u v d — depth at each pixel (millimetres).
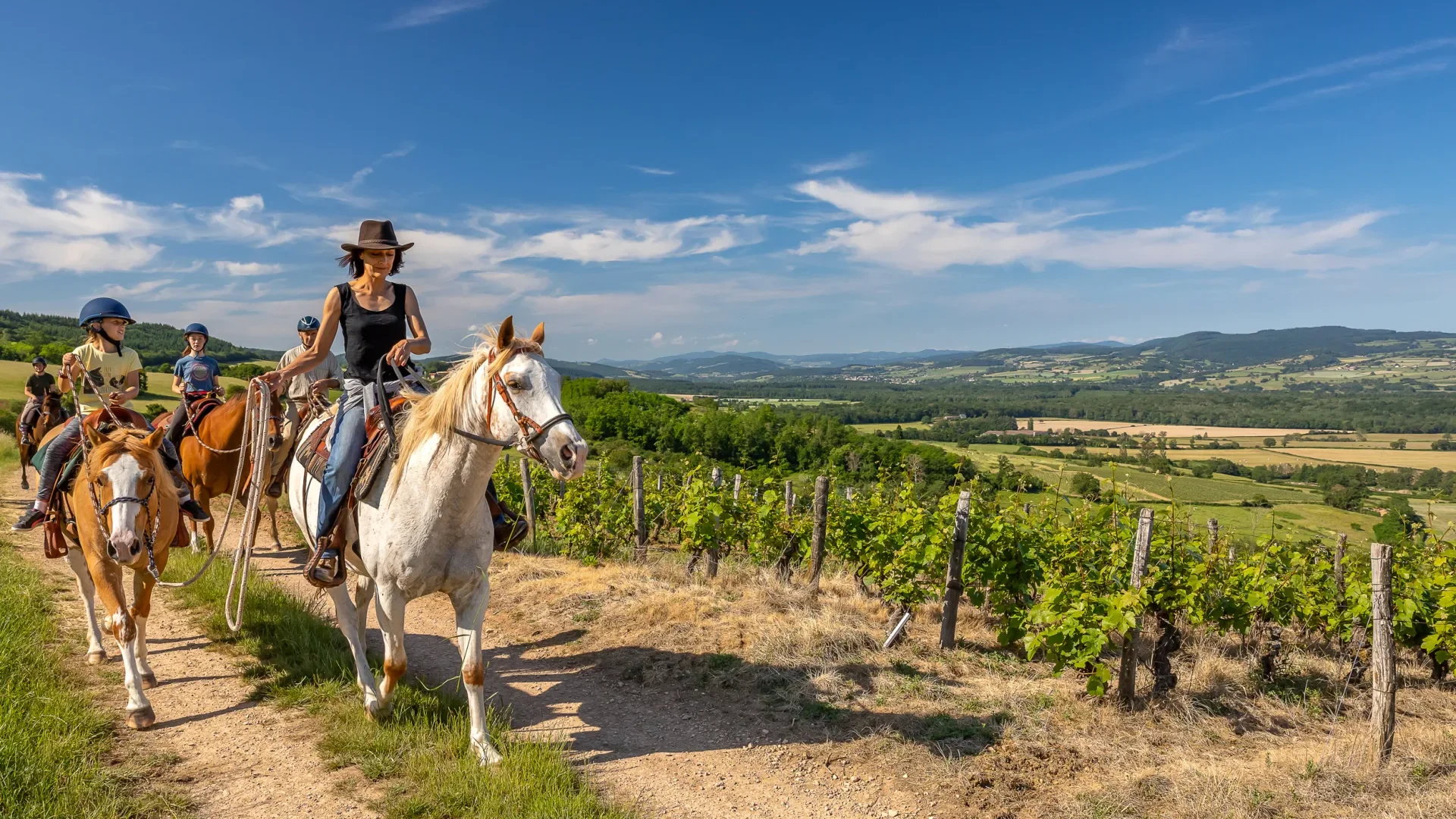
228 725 5059
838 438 48844
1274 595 7617
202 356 8180
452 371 4559
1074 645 5836
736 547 11664
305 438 5445
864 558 9031
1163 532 7965
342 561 4848
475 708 4699
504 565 10273
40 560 8633
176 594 7520
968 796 4590
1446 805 4414
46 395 11844
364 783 4434
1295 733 5797
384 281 5305
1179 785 4660
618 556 12516
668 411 57531
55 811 3770
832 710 5680
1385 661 5117
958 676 6500
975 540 7727
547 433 4027
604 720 5660
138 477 4867
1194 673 6844
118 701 5234
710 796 4602
